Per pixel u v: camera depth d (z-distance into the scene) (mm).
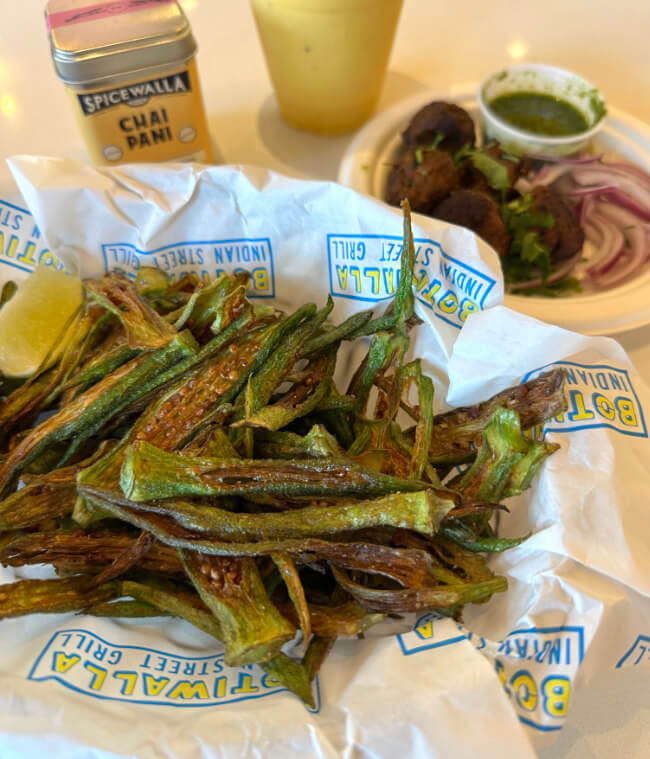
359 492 157
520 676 137
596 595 143
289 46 253
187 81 221
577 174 281
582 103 283
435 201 254
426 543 161
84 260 204
